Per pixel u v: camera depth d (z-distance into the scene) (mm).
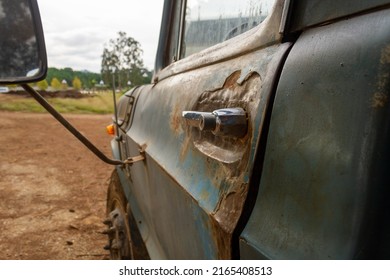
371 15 654
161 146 1601
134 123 2400
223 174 988
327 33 730
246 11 1369
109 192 3334
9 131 13914
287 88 781
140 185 2174
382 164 583
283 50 846
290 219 728
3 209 5859
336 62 677
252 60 975
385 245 595
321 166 668
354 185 605
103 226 5285
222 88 1097
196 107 1252
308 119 713
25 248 4535
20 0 1254
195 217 1122
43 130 14766
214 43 1640
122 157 2814
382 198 584
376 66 605
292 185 732
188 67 1557
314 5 780
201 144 1182
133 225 2789
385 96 585
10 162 9109
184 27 2010
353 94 631
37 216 5609
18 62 1255
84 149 11148
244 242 815
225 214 903
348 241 607
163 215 1633
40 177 7855
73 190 7016
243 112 914
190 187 1148
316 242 659
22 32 1262
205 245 1064
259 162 832
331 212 640
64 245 4633
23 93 26266
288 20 847
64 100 26781
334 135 653
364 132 602
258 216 816
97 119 20391
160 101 1800
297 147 728
